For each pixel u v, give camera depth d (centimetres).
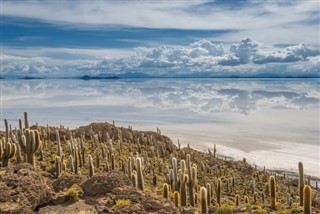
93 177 2011
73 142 4822
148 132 7650
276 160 8775
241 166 6844
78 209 1722
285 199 4353
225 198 4072
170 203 1859
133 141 7044
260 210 2012
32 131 2678
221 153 9831
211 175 5659
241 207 2053
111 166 4141
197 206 2491
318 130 15312
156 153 6581
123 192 1884
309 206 2128
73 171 3547
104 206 1761
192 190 2442
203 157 7219
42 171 3244
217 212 1934
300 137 13125
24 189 1714
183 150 7512
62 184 2077
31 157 2705
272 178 2550
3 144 2825
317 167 7962
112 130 6975
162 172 4897
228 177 5778
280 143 11625
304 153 9731
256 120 19962
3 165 2817
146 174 4378
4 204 1599
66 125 17050
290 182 6156
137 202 1795
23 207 1606
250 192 4834
